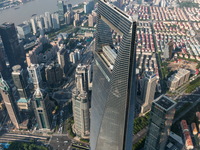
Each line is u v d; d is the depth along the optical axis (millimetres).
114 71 172250
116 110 192625
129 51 155375
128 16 152000
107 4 176500
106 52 193500
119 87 177125
